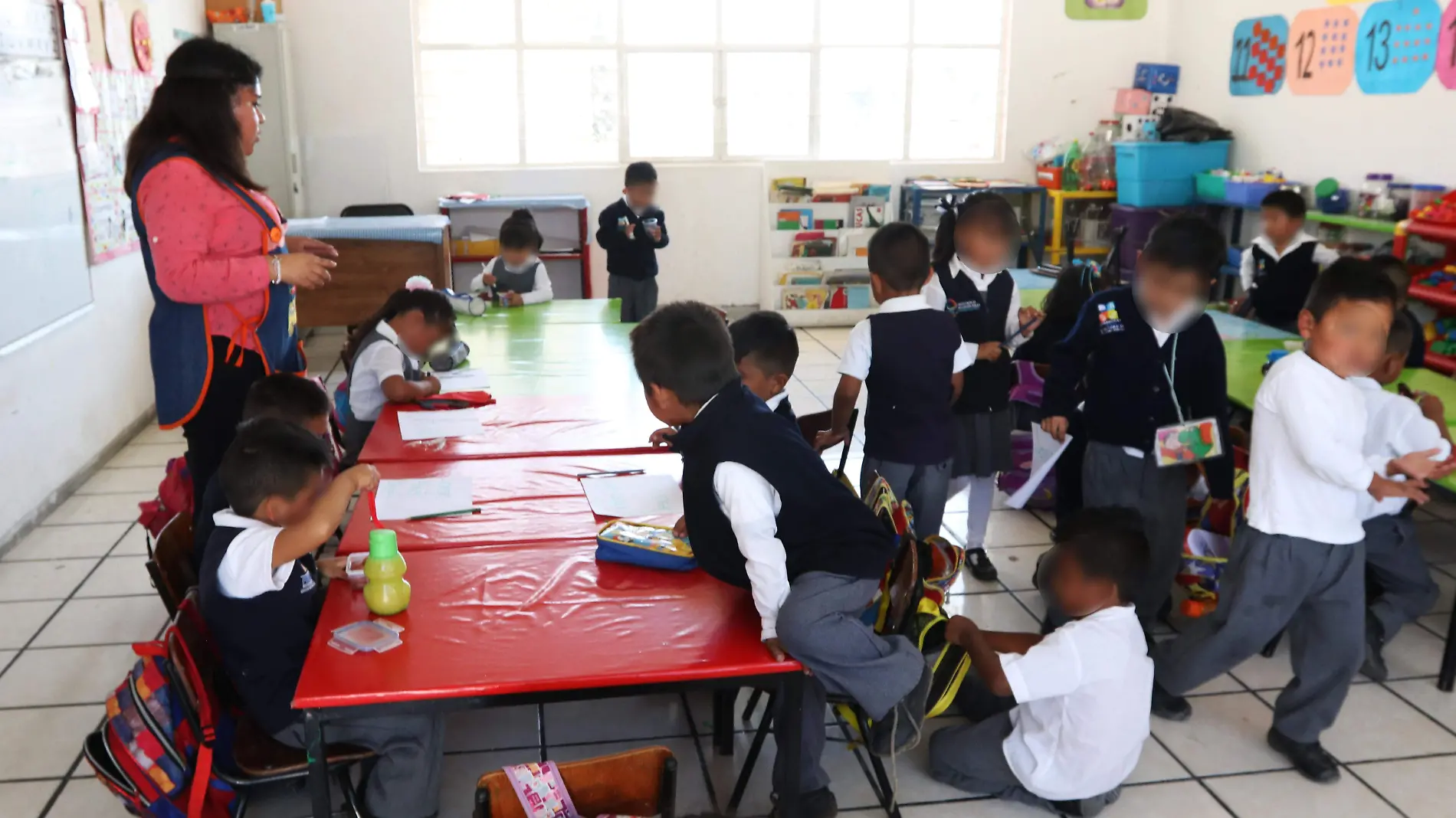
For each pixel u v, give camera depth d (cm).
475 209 696
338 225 585
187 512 240
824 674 179
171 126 253
